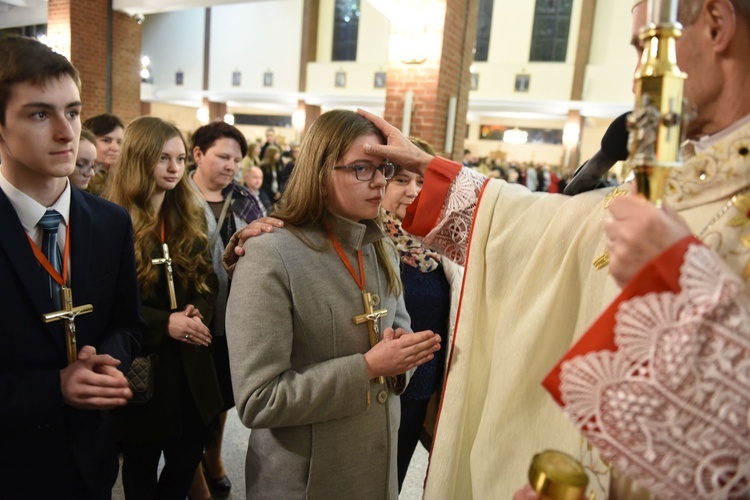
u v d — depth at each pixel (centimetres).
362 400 110
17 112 100
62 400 104
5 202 106
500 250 97
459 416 98
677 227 51
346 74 1669
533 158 1823
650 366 49
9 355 105
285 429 114
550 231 90
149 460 171
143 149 175
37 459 111
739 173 64
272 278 109
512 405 89
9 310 104
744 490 47
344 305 118
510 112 1584
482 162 1286
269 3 1738
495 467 89
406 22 478
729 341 47
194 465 179
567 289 86
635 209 52
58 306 114
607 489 70
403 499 218
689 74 65
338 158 113
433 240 110
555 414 85
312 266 114
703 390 47
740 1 61
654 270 50
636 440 50
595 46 1458
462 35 523
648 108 51
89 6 802
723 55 64
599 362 52
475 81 1559
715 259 50
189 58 1872
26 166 106
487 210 100
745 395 46
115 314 137
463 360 99
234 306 110
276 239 113
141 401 157
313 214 117
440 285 176
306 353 114
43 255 112
